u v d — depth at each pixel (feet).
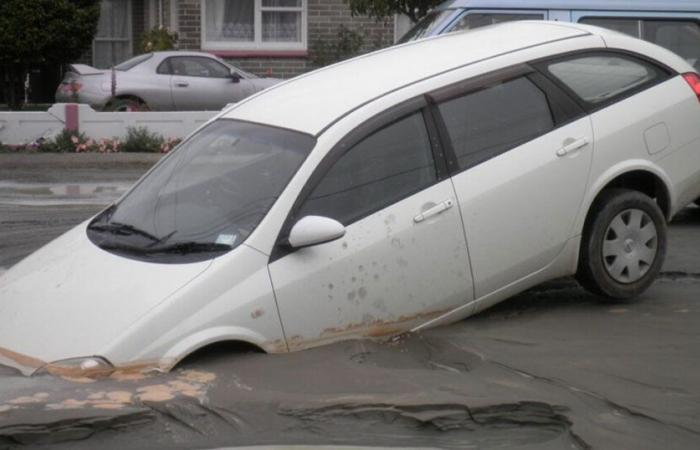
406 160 21.49
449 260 21.59
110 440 16.05
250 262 19.54
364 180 20.99
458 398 17.31
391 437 16.40
